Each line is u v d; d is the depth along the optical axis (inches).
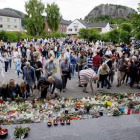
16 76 478.9
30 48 522.0
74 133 231.6
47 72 367.9
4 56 508.1
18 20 3213.6
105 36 1866.4
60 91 346.6
